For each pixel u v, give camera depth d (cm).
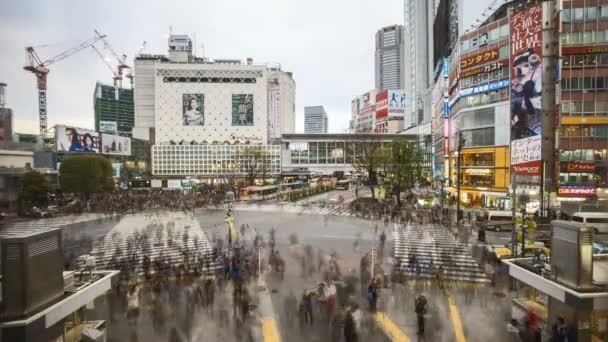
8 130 7206
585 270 1109
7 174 5675
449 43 9225
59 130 7744
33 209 5059
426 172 9125
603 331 1190
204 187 9300
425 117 13800
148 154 12488
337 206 5791
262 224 4081
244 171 12575
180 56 16550
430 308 1706
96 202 5922
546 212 4031
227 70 15900
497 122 5078
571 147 4403
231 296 1866
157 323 1576
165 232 3591
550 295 1203
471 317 1616
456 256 2570
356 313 1653
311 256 2600
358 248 2839
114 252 2827
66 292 1172
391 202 5578
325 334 1480
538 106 4334
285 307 1730
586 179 4378
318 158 13050
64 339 1176
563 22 4366
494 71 5147
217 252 2753
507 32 4919
